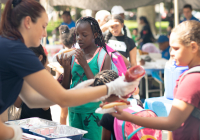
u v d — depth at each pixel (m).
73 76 2.40
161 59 5.89
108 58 2.37
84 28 2.32
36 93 1.72
